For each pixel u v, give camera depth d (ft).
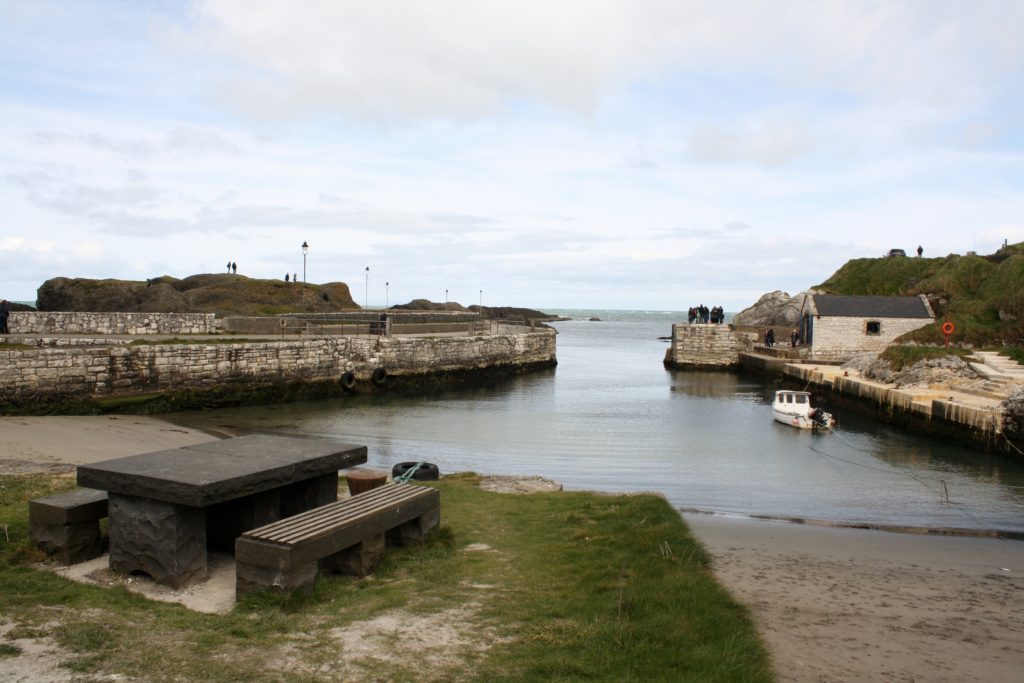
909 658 19.56
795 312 182.50
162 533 20.83
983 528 40.57
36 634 17.03
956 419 71.00
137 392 80.89
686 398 110.42
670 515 31.53
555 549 26.48
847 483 54.34
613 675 15.97
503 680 15.55
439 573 22.99
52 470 39.88
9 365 70.79
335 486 26.61
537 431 77.77
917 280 165.78
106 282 175.22
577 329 433.89
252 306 174.81
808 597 25.09
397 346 111.04
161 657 16.08
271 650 16.78
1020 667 19.31
